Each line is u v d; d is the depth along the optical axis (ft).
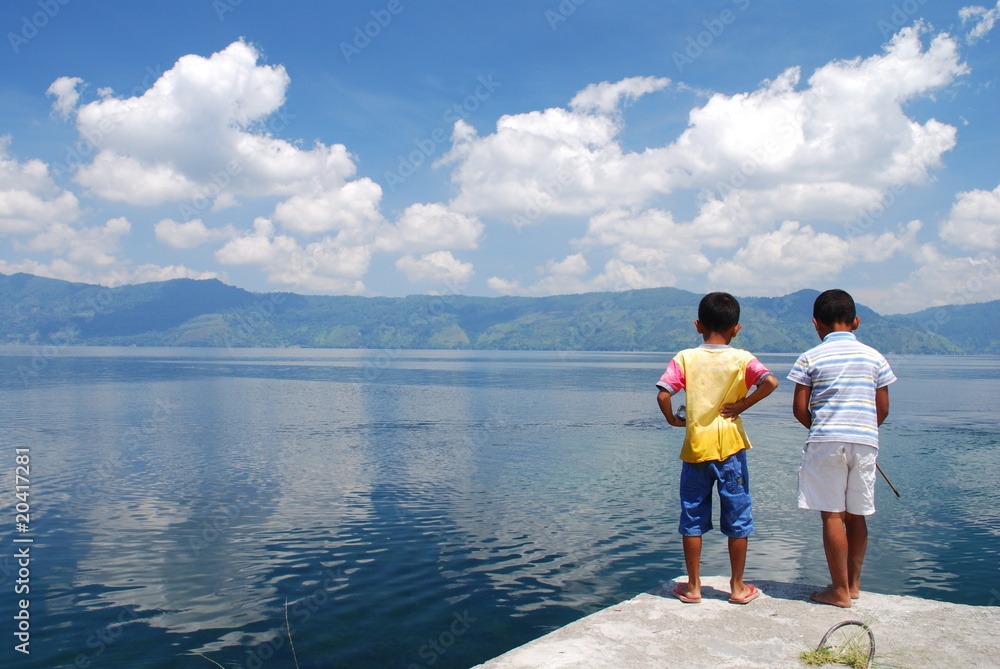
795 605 15.46
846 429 15.52
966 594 31.09
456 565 34.55
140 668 22.79
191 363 436.35
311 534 40.57
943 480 61.21
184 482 57.47
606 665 12.03
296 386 212.23
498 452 76.43
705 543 39.11
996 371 406.00
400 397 169.07
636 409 135.85
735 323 16.67
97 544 38.19
